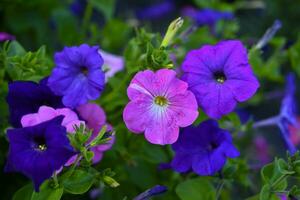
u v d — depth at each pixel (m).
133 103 0.68
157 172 0.82
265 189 0.69
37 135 0.65
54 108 0.71
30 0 1.00
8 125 0.77
